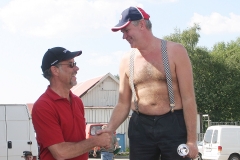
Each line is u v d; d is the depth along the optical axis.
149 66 4.49
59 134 4.75
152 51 4.50
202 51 53.28
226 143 24.14
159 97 4.48
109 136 4.79
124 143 34.22
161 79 4.45
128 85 4.82
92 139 4.77
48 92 4.89
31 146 15.31
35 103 4.87
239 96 53.97
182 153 4.28
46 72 4.91
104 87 43.03
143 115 4.59
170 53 4.45
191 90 4.47
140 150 4.62
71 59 4.91
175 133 4.46
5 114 15.24
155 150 4.56
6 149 15.02
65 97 4.94
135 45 4.48
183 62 4.45
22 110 15.45
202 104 54.34
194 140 4.43
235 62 54.69
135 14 4.42
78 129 4.96
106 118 39.00
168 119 4.47
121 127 35.31
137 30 4.44
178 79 4.46
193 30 52.56
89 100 42.69
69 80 4.90
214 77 53.94
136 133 4.64
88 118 38.75
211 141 24.66
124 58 4.79
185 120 4.46
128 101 4.89
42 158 4.86
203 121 43.16
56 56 4.86
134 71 4.61
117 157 30.52
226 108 54.66
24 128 15.36
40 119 4.77
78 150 4.72
